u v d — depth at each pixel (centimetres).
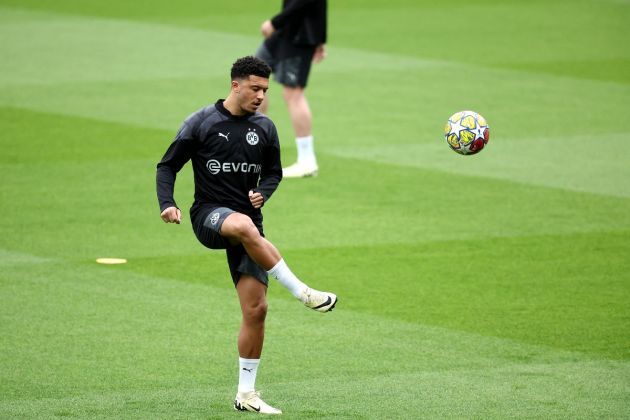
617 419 2641
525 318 3400
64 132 5797
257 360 2659
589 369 2984
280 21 4978
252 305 2619
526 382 2886
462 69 7650
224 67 7538
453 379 2908
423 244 4156
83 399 2738
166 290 3622
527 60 8000
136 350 3100
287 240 4184
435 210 4600
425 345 3167
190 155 2673
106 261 3894
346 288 3672
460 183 5009
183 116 6191
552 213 4572
